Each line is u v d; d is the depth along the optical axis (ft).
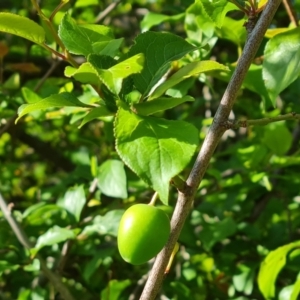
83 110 1.59
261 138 1.98
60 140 2.97
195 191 0.92
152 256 0.91
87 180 2.11
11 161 2.86
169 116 2.37
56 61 2.05
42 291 1.78
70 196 1.77
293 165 2.02
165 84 1.00
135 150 0.88
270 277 1.53
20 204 2.55
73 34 1.05
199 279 1.83
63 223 1.80
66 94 1.01
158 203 1.89
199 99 2.29
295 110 2.18
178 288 1.72
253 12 1.05
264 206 2.05
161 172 0.87
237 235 1.96
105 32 1.14
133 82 1.02
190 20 1.58
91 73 0.98
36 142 2.86
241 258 1.84
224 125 0.93
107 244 1.92
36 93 1.87
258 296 1.88
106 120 1.72
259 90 1.50
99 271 1.90
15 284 2.06
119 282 1.78
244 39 1.53
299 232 2.10
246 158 1.85
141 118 0.92
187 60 1.55
